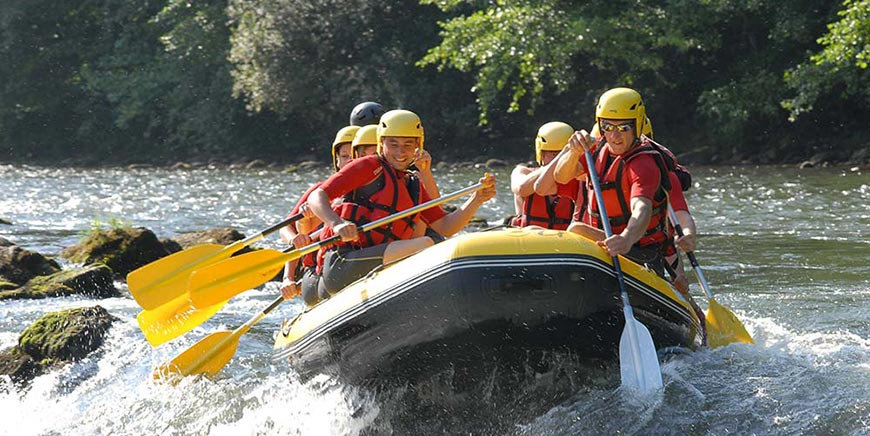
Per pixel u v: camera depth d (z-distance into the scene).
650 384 9.57
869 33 38.91
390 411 10.75
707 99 53.22
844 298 16.67
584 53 55.28
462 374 10.11
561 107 60.59
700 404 10.11
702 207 33.44
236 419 11.30
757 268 20.47
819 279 18.89
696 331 11.35
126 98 73.56
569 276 9.50
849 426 9.63
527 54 49.25
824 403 10.16
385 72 61.44
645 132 11.02
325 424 11.02
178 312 12.41
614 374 10.30
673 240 11.55
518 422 10.38
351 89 61.44
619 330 9.98
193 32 69.88
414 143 11.18
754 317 15.29
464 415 10.51
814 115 53.44
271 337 14.85
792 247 23.55
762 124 54.38
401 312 9.81
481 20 51.06
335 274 11.16
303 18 61.22
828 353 12.07
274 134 69.19
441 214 11.80
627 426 9.71
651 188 10.00
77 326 13.89
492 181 11.47
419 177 11.66
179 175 58.25
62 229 29.98
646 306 10.20
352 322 10.20
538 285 9.45
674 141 57.72
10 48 75.75
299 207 12.09
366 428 10.88
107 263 20.45
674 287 10.93
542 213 11.70
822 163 50.09
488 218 30.70
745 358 11.45
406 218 11.22
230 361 13.49
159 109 73.44
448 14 61.50
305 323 11.12
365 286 10.28
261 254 11.17
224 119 69.69
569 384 10.24
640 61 50.84
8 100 76.44
